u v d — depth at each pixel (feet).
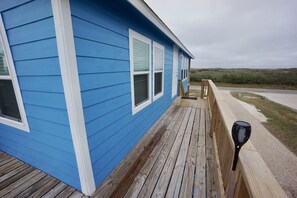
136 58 7.89
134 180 5.55
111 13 5.37
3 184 5.30
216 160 6.17
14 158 6.73
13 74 4.90
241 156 2.50
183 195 4.90
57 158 5.11
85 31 4.20
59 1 3.34
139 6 6.09
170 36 11.97
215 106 8.15
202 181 5.51
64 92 3.97
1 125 6.55
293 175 7.68
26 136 5.69
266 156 9.45
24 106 5.17
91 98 4.62
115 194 4.92
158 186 5.26
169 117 12.84
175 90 19.74
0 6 4.31
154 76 10.82
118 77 6.14
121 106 6.55
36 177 5.61
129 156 7.11
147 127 10.08
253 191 1.75
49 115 4.62
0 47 5.01
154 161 6.70
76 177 4.91
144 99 9.69
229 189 3.05
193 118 12.56
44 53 3.99
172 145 8.13
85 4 4.13
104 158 5.53
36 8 3.72
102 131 5.30
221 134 5.70
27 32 4.11
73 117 4.06
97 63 4.80
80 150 4.34
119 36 6.00
